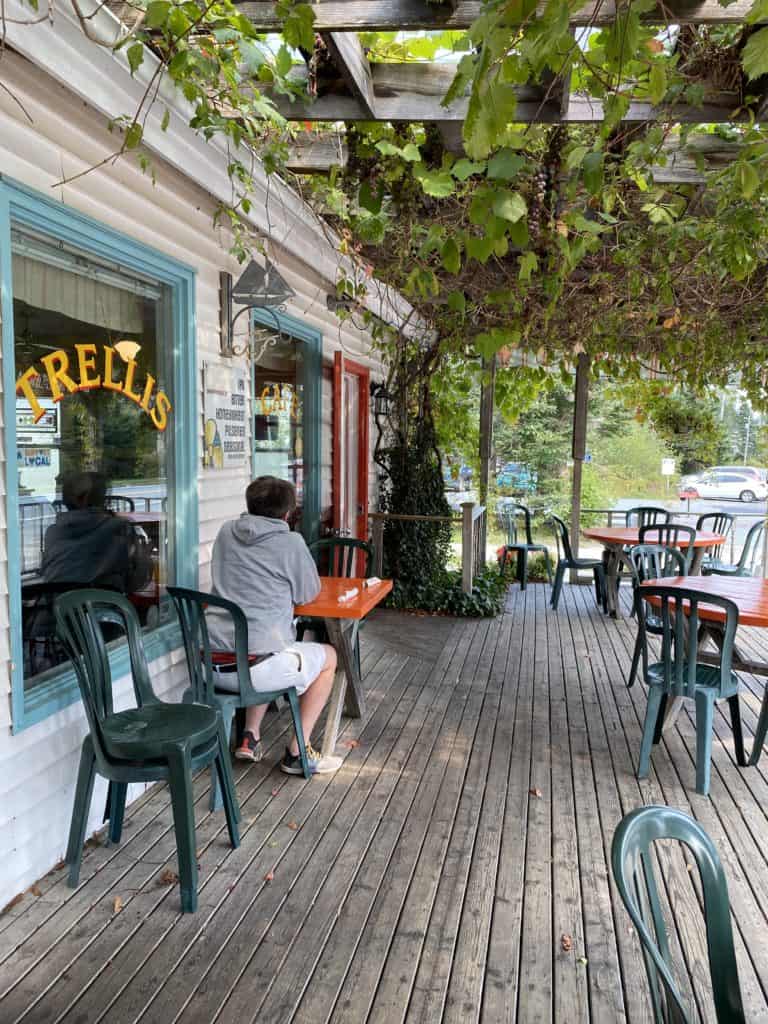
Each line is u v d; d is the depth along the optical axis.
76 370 2.89
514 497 16.69
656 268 5.34
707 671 3.77
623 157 3.64
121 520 3.21
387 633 6.40
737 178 3.17
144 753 2.42
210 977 2.16
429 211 4.27
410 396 8.09
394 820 3.11
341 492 6.02
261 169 3.92
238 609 3.07
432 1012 2.05
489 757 3.80
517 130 3.40
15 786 2.47
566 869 2.78
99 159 2.87
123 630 3.18
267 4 2.45
